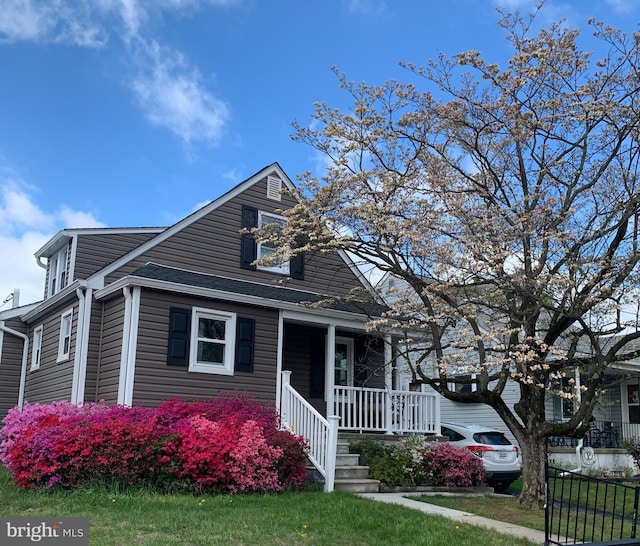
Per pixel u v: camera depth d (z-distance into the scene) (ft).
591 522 30.30
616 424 67.00
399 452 41.86
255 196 53.78
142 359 40.50
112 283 44.42
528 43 36.35
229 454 32.14
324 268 55.62
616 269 33.19
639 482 51.21
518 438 34.65
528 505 33.32
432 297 37.70
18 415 38.34
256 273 52.16
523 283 32.24
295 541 22.17
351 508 28.32
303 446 35.53
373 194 38.65
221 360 44.57
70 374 45.91
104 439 30.71
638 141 34.50
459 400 35.45
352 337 56.08
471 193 37.01
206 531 22.41
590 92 35.29
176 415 35.35
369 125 39.17
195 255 49.52
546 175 36.17
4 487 31.19
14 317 59.93
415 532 24.80
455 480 41.68
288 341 52.19
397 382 55.83
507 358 31.58
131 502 27.14
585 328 32.40
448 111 37.19
